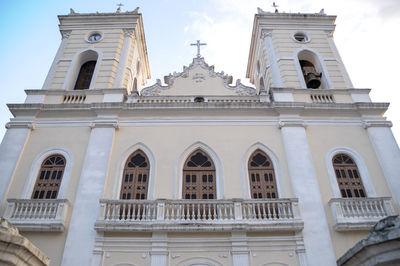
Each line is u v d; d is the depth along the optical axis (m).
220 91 17.19
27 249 6.43
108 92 16.45
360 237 12.09
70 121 15.39
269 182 13.70
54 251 11.70
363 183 13.76
